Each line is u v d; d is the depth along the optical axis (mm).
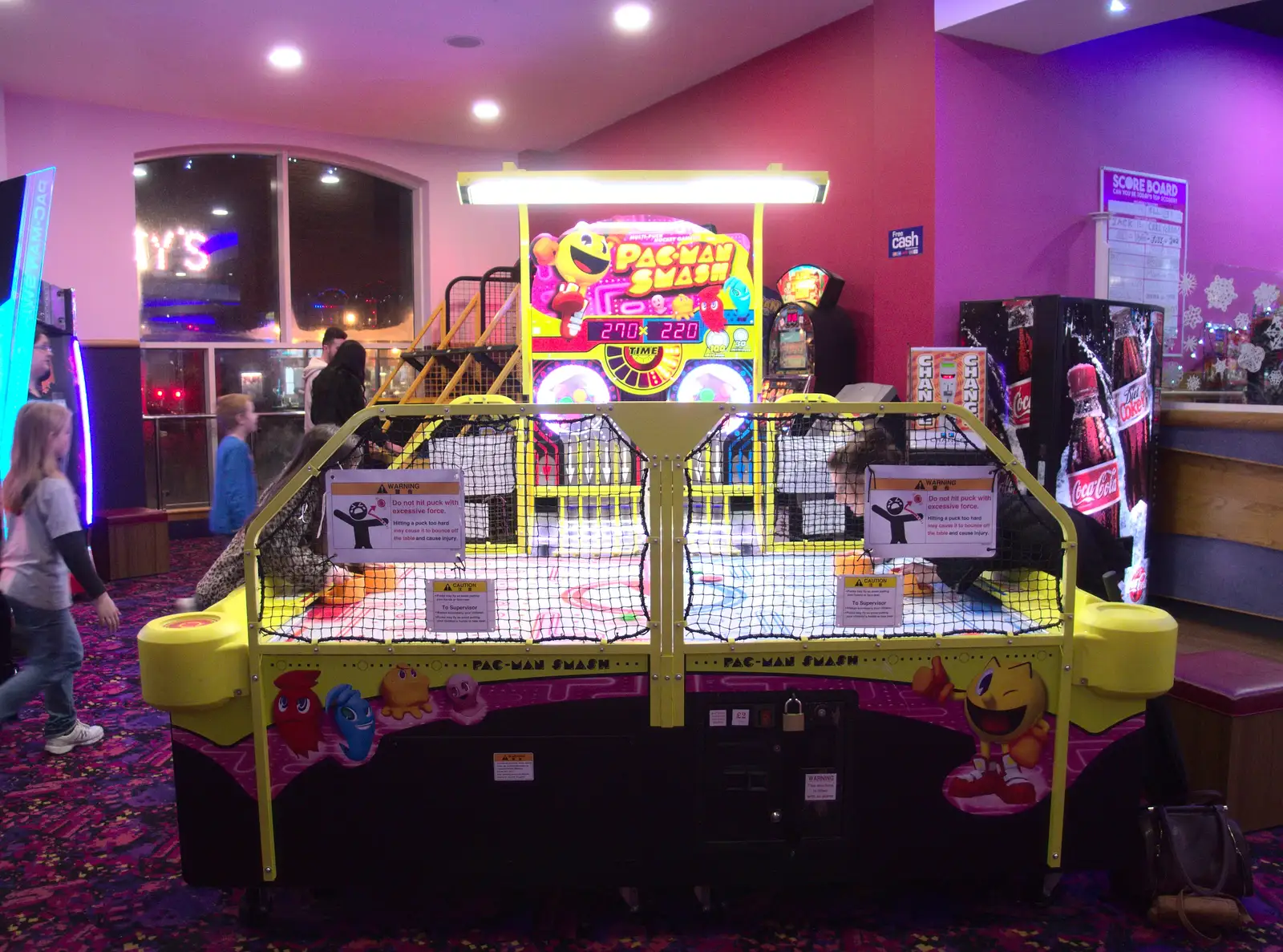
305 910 2320
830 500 2459
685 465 2092
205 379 7691
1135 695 2109
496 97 6789
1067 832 2184
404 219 8445
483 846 2135
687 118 6641
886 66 5027
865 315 5316
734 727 2119
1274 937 2188
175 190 7504
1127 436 4527
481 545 2568
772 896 2359
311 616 2268
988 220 4988
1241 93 6156
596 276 2947
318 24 5352
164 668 2020
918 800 2152
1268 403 5094
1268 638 4516
